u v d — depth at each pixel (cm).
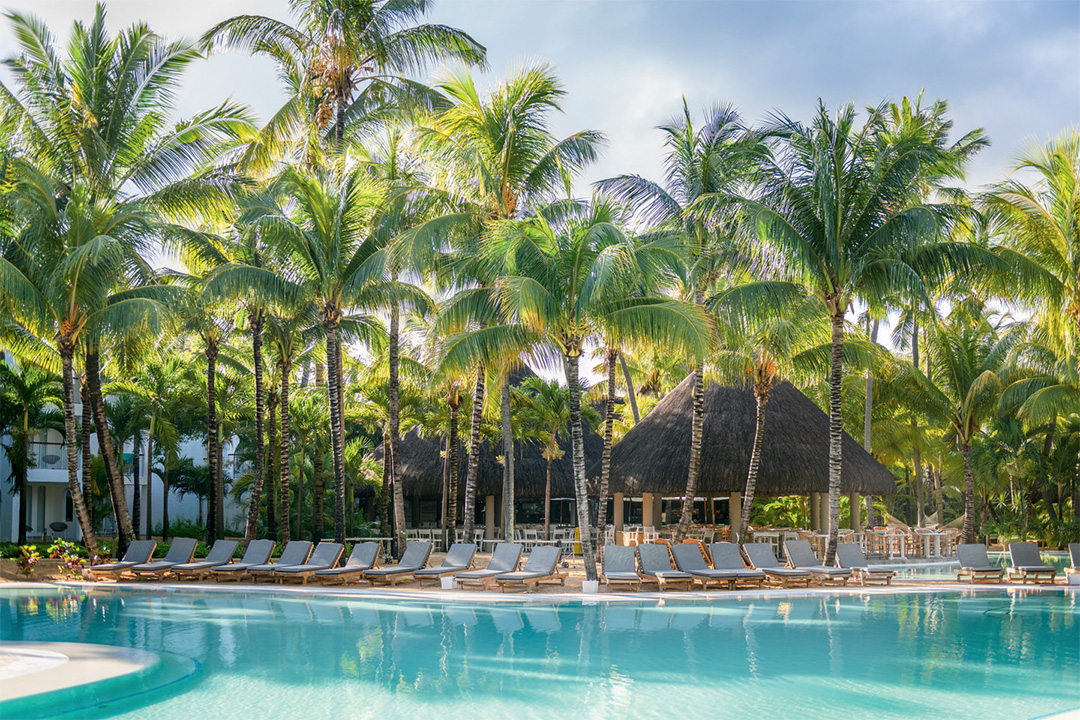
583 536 1588
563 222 1775
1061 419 3281
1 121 1830
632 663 895
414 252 1661
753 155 1727
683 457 2355
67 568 1880
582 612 1327
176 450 3362
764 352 1877
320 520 2873
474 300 1605
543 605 1415
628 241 1390
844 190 1650
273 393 2748
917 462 3309
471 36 2111
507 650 977
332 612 1334
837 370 1705
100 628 1154
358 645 1009
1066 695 742
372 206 1834
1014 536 3198
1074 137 1817
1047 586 1700
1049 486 3303
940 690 762
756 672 846
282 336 2306
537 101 1814
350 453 3325
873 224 1672
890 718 659
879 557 2491
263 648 988
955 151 2506
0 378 2664
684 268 1625
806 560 1717
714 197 1694
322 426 2978
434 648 988
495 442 3014
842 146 1644
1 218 1777
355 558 1775
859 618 1260
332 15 1989
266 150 2198
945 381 2748
